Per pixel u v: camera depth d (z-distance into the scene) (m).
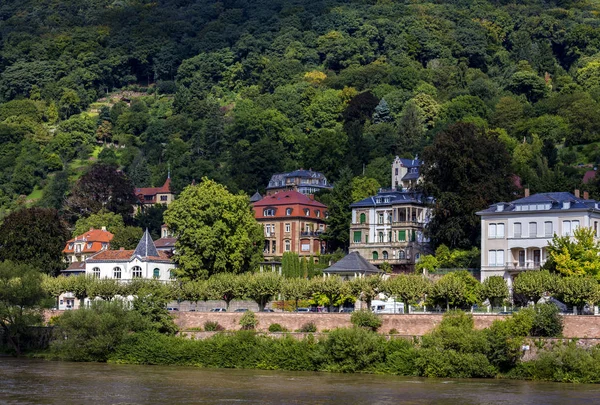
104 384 154.25
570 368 153.25
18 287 192.25
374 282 184.38
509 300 185.25
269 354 172.62
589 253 183.75
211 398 142.00
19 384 154.00
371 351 165.75
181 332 186.50
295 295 190.12
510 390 146.00
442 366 158.75
